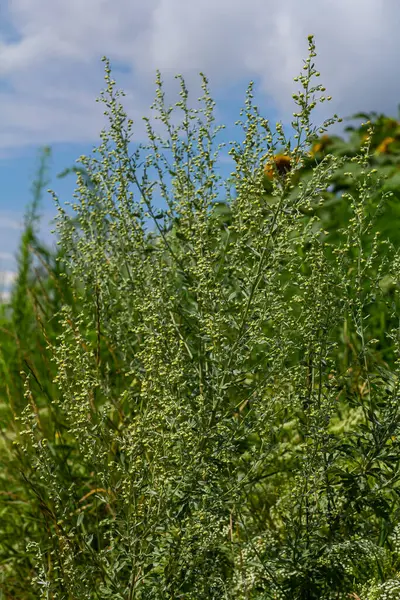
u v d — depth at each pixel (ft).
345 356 10.78
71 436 10.98
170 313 8.36
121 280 9.82
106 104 9.08
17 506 10.68
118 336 9.50
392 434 7.35
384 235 14.19
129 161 9.05
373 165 20.17
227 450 7.47
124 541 7.19
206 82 9.12
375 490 7.29
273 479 9.04
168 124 9.11
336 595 7.49
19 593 9.41
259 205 7.63
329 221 16.12
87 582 7.46
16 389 12.77
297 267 7.98
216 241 8.77
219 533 7.26
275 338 7.73
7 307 17.42
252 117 7.95
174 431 7.75
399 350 7.66
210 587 7.27
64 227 9.80
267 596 7.32
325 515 7.54
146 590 7.15
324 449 7.54
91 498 9.89
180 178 9.03
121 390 10.58
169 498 7.05
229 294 8.15
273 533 8.11
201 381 7.95
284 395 7.71
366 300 7.98
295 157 7.14
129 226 9.26
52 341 13.85
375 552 7.00
